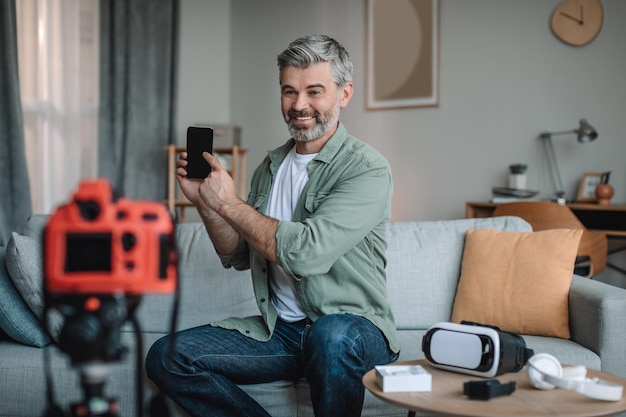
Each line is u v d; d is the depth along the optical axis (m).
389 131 4.87
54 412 0.96
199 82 5.40
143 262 0.82
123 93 4.72
